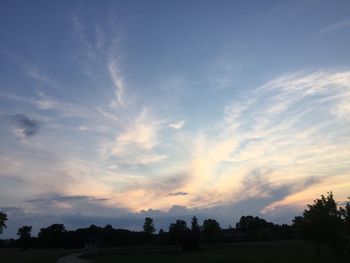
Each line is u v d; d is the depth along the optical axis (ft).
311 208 159.43
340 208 153.89
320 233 155.12
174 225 526.98
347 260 151.84
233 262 188.14
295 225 168.96
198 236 371.56
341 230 152.35
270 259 192.95
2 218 326.03
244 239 625.82
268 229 621.31
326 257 168.96
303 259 178.29
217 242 581.53
